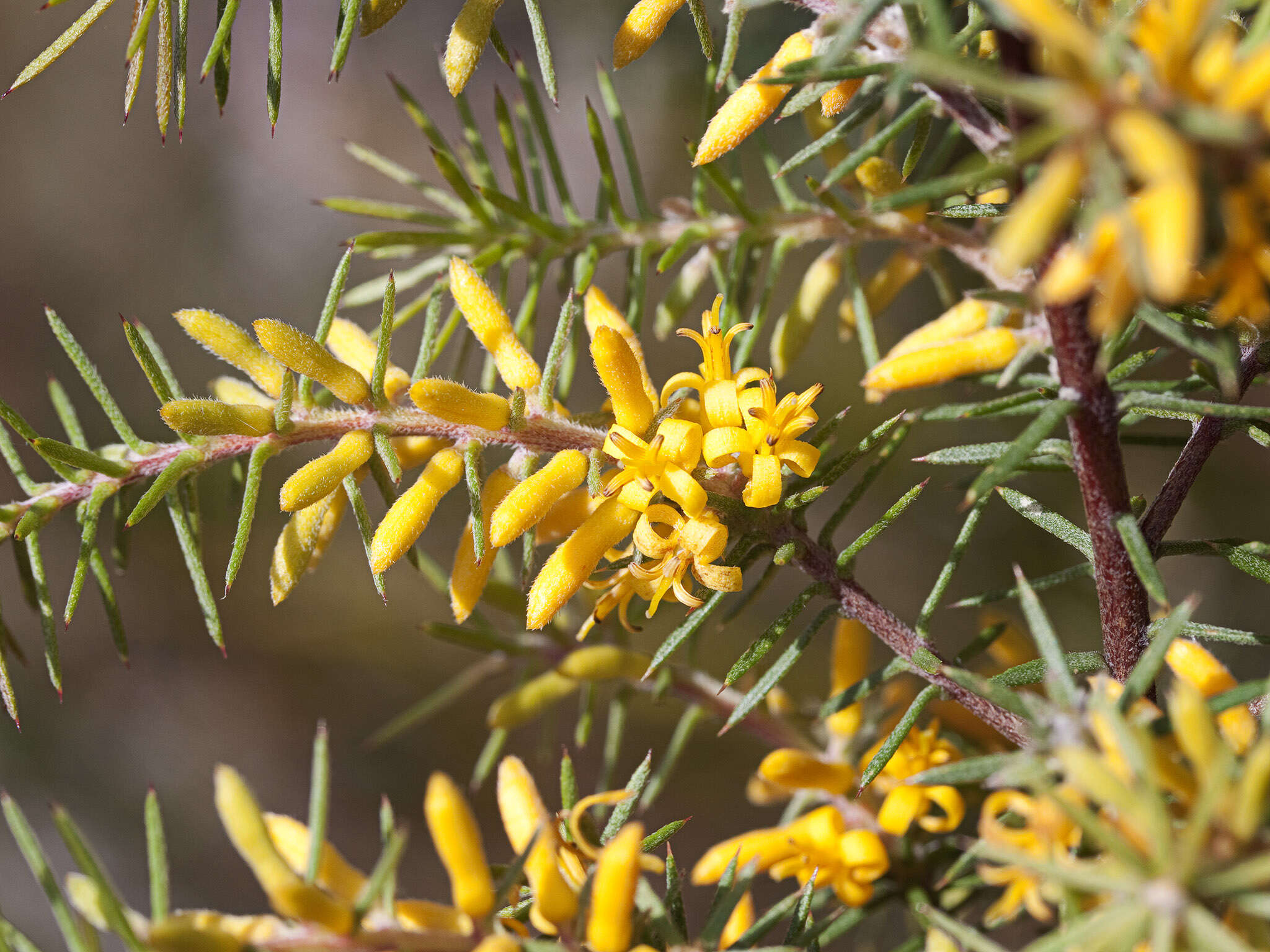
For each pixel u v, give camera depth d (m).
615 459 0.32
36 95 0.68
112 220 0.68
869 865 0.34
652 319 0.56
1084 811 0.29
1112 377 0.33
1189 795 0.30
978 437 0.50
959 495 0.52
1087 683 0.32
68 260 0.68
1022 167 0.30
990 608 0.39
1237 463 0.48
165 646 0.68
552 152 0.35
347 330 0.33
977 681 0.30
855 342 0.53
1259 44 0.29
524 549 0.32
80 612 0.68
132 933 0.30
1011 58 0.30
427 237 0.35
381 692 0.67
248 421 0.32
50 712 0.68
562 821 0.32
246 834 0.30
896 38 0.31
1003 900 0.34
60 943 0.68
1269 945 0.30
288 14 0.72
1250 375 0.32
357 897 0.30
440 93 0.67
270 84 0.32
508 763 0.32
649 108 0.52
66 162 0.69
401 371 0.33
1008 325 0.34
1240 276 0.29
